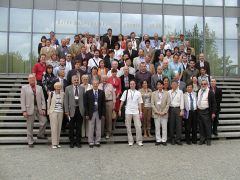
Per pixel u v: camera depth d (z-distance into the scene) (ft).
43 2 70.33
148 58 44.70
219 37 74.08
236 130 42.91
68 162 29.84
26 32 69.67
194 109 38.27
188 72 43.78
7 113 43.19
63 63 41.96
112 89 38.86
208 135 37.78
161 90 38.50
